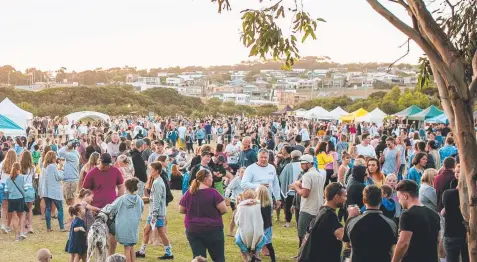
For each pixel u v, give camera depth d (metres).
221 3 6.46
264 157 10.04
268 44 6.80
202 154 10.85
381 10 5.05
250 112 119.38
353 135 37.88
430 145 15.01
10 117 34.12
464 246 7.68
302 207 9.39
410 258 5.71
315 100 109.81
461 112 4.94
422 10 4.94
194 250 8.00
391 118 54.09
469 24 5.87
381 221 5.87
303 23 6.79
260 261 9.12
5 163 11.87
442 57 4.95
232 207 12.09
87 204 9.16
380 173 9.44
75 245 9.01
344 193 6.43
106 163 9.77
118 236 8.82
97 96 102.19
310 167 9.49
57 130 42.31
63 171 13.30
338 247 6.38
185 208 8.12
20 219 11.80
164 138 39.72
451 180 8.33
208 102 131.00
